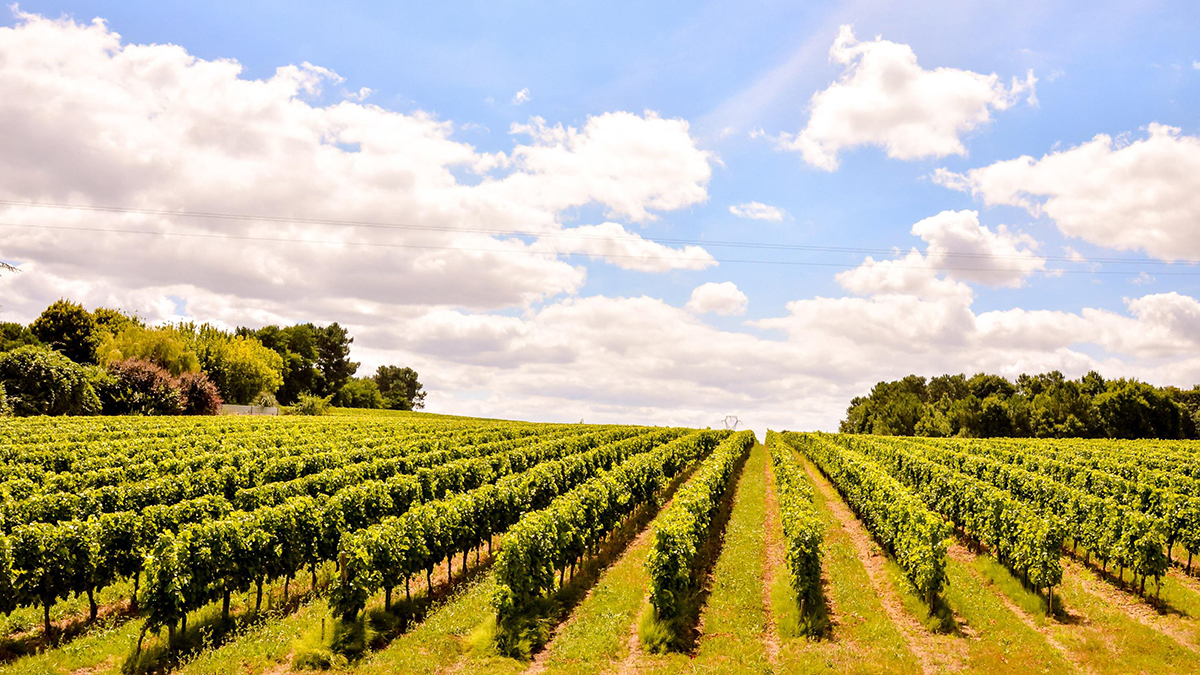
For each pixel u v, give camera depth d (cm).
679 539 1386
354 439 4053
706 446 5750
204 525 1274
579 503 1809
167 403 5716
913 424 9694
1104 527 1662
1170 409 7819
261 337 11519
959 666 1155
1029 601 1484
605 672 1131
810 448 5162
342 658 1123
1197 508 1770
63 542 1255
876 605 1486
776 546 2120
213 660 1102
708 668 1137
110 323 8238
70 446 2830
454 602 1484
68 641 1212
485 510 1841
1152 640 1243
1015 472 2664
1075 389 9494
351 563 1284
